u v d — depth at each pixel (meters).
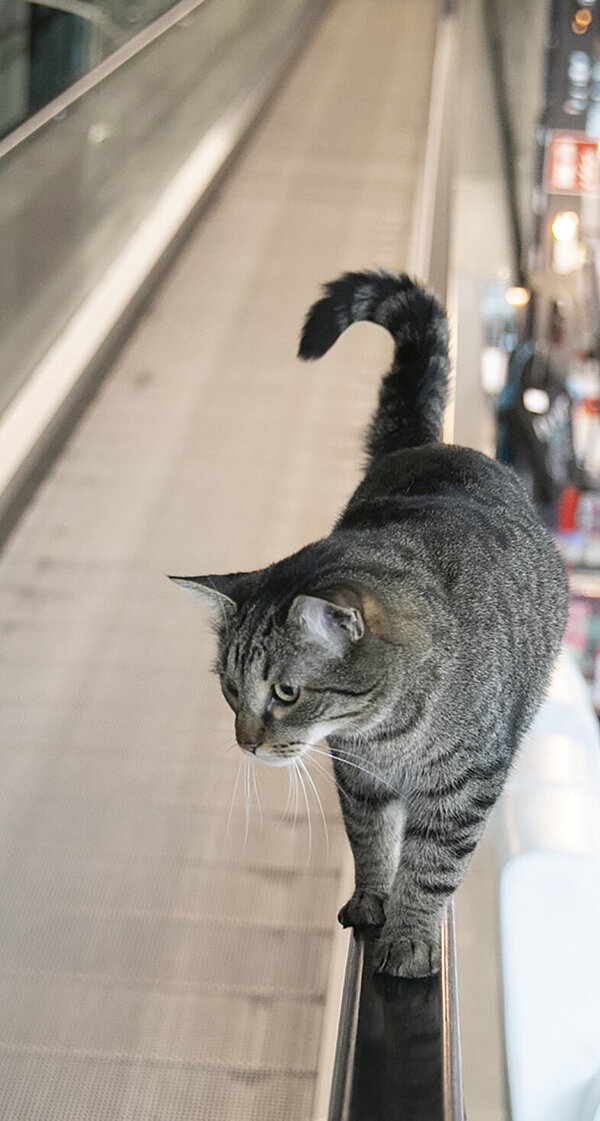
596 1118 2.90
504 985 3.20
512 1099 2.99
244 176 9.68
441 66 13.31
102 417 6.30
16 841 3.72
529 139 13.97
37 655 4.61
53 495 5.64
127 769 4.02
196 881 3.56
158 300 7.59
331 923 3.40
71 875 3.59
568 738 4.12
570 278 12.67
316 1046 3.01
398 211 9.09
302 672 2.24
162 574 5.11
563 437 10.52
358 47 13.80
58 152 6.86
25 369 6.07
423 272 6.18
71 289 6.83
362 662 2.21
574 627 8.46
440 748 2.25
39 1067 2.96
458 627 2.25
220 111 10.40
